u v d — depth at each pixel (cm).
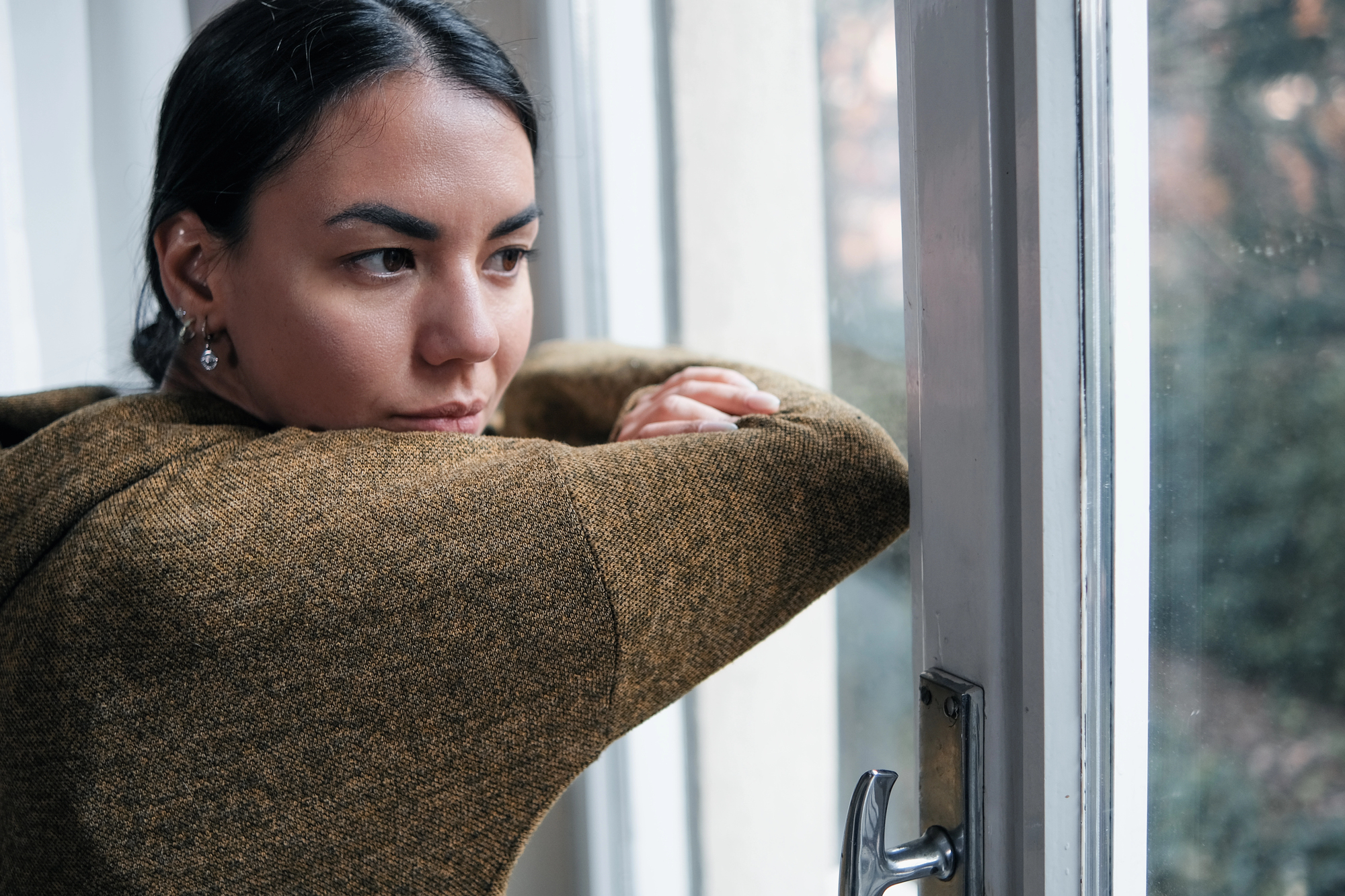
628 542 47
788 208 115
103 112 106
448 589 45
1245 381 45
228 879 45
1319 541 43
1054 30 41
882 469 53
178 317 59
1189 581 47
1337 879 43
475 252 52
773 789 120
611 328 108
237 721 45
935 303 48
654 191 109
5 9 102
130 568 45
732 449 51
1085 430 44
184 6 106
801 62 114
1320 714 44
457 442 51
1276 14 42
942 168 46
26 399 65
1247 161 43
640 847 112
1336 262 41
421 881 48
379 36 49
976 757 48
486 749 48
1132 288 44
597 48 105
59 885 46
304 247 50
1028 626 45
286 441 50
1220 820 48
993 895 48
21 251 105
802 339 118
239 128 50
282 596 44
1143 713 47
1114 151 43
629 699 50
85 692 44
